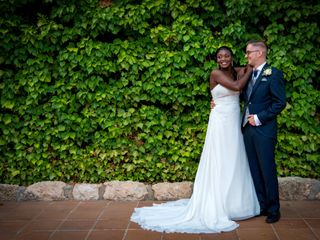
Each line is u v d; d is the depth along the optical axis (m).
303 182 4.33
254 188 3.87
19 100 4.73
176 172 4.74
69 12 4.60
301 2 4.50
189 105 4.64
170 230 3.40
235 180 3.72
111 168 4.78
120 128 4.70
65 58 4.59
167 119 4.75
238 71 3.92
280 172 4.60
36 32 4.60
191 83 4.62
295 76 4.54
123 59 4.60
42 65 4.65
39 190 4.45
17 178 4.78
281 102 3.46
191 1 4.54
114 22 4.56
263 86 3.56
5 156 4.82
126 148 4.77
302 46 4.53
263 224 3.57
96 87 4.70
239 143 3.79
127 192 4.39
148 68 4.62
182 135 4.75
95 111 4.71
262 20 4.70
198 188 3.82
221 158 3.74
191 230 3.39
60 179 4.80
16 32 4.66
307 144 4.62
